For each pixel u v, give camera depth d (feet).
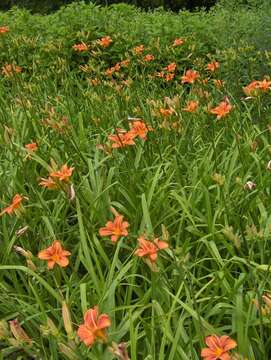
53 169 5.74
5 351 5.24
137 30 15.64
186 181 7.43
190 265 5.76
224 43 13.62
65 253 4.57
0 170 8.08
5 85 13.88
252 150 7.23
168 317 4.65
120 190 7.00
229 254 6.13
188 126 8.39
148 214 5.91
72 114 10.24
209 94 9.31
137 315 4.87
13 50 14.05
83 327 3.59
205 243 5.76
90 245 6.25
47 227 6.33
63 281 6.30
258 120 8.51
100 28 15.84
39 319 5.46
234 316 4.94
